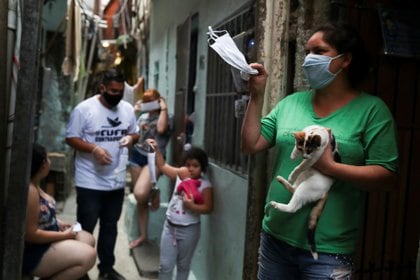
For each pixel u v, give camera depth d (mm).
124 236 5270
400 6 2271
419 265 1438
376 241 2443
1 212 2412
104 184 3693
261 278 1853
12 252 2289
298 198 1586
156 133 4703
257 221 2264
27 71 2201
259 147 1818
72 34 5473
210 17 3574
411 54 2215
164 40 5883
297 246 1660
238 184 2787
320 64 1575
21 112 2217
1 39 2342
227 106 3109
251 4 2604
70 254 2885
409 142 2408
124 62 10539
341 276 1613
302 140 1527
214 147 3404
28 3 2168
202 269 3562
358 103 1603
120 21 10797
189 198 3115
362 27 2213
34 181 2828
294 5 2186
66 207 6754
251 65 1696
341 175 1510
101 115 3648
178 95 4777
